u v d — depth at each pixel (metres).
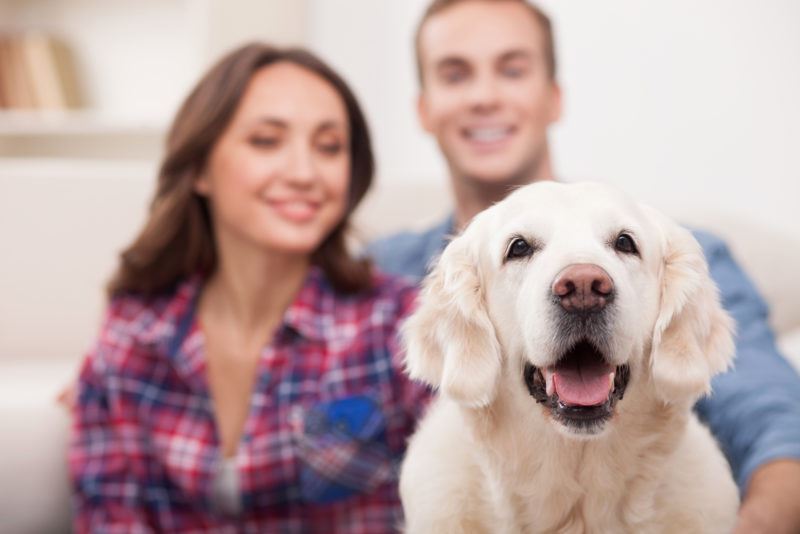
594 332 1.16
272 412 1.76
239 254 1.84
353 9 3.97
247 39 4.01
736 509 1.29
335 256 1.89
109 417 1.82
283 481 1.74
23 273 2.35
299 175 1.75
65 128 4.11
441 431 1.38
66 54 4.32
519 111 2.12
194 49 3.95
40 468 1.79
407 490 1.37
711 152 2.65
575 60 3.08
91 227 2.38
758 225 2.33
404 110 3.73
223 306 1.89
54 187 2.38
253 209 1.77
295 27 4.19
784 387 1.49
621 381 1.25
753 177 2.53
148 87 4.44
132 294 1.91
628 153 2.91
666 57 2.77
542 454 1.30
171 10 4.38
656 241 1.29
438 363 1.35
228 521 1.77
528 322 1.21
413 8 3.62
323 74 1.90
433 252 2.13
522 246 1.26
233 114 1.79
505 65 2.11
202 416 1.79
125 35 4.45
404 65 3.70
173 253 1.90
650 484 1.28
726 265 1.78
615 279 1.17
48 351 2.35
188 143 1.81
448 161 2.22
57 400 1.87
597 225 1.23
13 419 1.79
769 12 2.47
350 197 1.97
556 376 1.20
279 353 1.79
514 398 1.29
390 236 2.31
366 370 1.78
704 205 2.37
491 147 2.12
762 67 2.49
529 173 2.20
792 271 2.26
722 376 1.53
